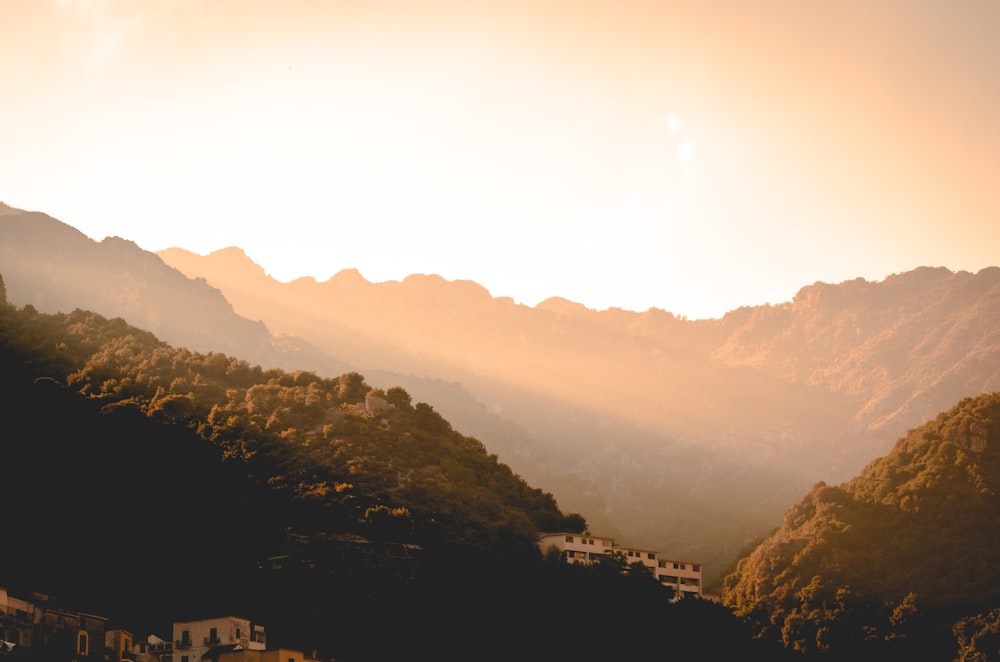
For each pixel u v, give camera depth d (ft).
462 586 595.88
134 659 462.60
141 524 604.49
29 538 570.05
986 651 586.04
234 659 460.14
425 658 553.23
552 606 601.21
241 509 619.26
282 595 563.07
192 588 558.56
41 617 433.07
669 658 597.52
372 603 572.10
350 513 619.26
